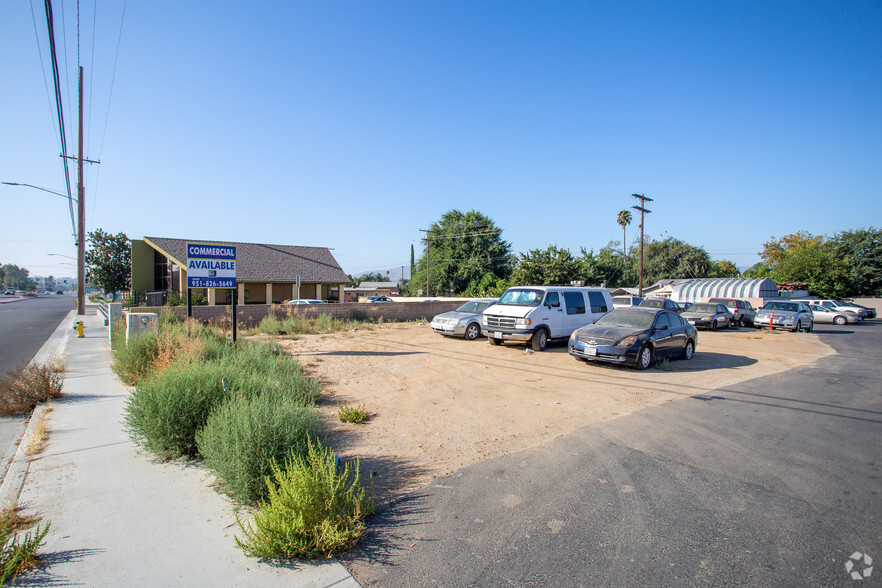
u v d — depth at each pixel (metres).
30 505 4.01
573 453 5.32
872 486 4.46
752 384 9.27
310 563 3.24
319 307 22.00
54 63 8.69
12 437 5.93
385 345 14.60
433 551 3.38
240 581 3.04
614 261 64.19
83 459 5.04
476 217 63.06
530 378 9.70
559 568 3.16
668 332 11.73
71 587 2.95
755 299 38.09
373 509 3.90
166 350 8.49
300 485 3.50
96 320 25.28
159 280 38.06
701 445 5.60
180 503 4.09
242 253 37.28
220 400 5.41
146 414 5.01
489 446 5.56
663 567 3.17
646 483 4.51
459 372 10.25
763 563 3.22
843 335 20.88
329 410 7.14
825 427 6.36
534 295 13.94
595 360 11.06
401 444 5.62
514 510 3.97
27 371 7.86
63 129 12.54
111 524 3.72
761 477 4.67
